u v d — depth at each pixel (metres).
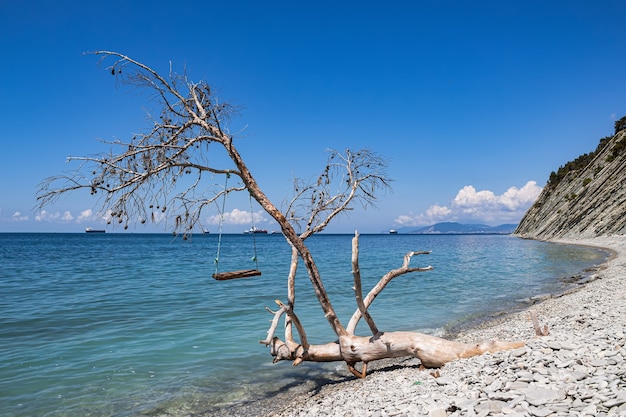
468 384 7.52
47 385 10.87
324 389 10.35
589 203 87.31
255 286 29.61
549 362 7.57
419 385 8.39
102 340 15.18
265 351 13.95
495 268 42.06
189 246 101.75
